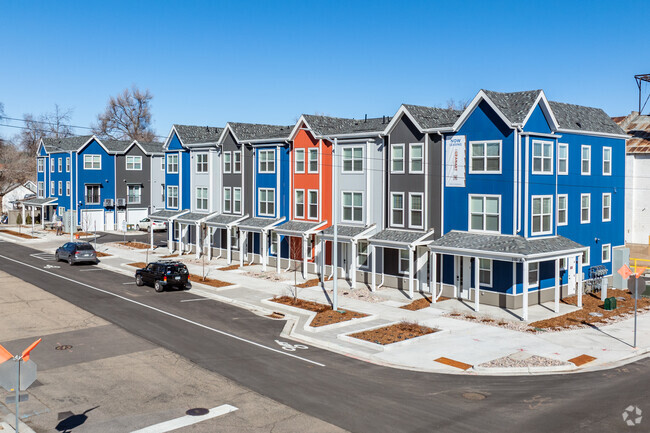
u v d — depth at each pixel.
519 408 16.16
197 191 48.72
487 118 29.44
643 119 49.88
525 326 25.47
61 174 69.38
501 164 28.98
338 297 31.83
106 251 50.34
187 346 22.36
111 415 15.66
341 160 37.00
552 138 30.05
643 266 40.00
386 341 22.83
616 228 35.88
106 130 108.50
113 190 69.44
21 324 25.56
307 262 38.78
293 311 28.53
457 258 30.89
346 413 15.77
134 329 24.83
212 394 17.23
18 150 116.31
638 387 18.00
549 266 30.59
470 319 26.80
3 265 42.66
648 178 45.59
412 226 33.00
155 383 18.19
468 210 30.44
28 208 78.12
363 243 36.09
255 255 43.44
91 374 19.02
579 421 15.20
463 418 15.40
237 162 44.66
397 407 16.22
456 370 19.69
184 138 49.62
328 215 38.00
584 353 21.66
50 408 16.16
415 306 29.42
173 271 33.38
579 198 32.69
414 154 32.75
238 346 22.50
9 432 14.48
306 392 17.42
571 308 29.11
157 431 14.63
